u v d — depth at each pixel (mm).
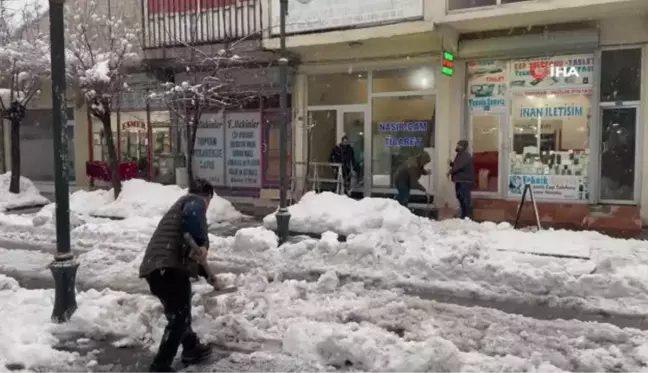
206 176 18109
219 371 5102
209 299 6699
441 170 14078
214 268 8883
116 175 15297
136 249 10273
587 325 6141
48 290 7457
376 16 13172
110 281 8234
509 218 13102
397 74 14812
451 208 13977
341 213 10945
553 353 5320
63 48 6230
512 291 7477
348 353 5219
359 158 15555
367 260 8766
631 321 6465
